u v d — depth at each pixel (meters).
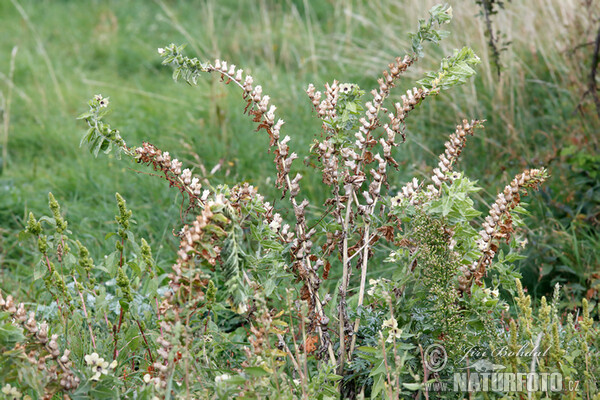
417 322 2.41
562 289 3.64
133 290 2.82
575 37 5.48
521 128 5.08
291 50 7.84
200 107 6.37
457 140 2.51
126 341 2.65
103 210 4.76
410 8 6.59
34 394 2.26
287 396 2.15
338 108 2.42
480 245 2.44
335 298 2.61
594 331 2.36
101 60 8.80
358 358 2.44
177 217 4.41
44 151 6.09
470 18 5.74
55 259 3.71
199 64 2.46
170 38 9.00
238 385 2.19
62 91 7.62
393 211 2.43
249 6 10.05
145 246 2.49
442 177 2.49
